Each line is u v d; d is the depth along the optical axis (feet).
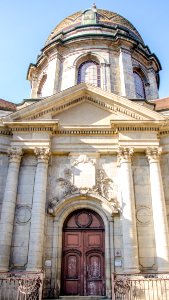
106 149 50.90
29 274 39.65
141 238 44.55
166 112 57.11
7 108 58.95
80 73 72.38
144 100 58.85
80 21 83.92
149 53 82.38
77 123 53.16
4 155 51.06
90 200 48.29
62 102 54.13
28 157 50.67
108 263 43.75
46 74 76.48
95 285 43.83
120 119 50.72
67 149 51.01
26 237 44.50
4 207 45.32
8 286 37.52
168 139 51.70
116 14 87.35
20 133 50.96
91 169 49.83
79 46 74.33
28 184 48.44
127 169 47.98
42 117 52.90
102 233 47.14
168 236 43.86
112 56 73.26
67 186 48.80
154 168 48.06
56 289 42.11
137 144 49.83
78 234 47.32
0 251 42.32
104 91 54.08
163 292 38.52
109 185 49.03
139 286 38.47
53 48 74.49
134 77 75.61
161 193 46.06
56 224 46.39
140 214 46.14
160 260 41.78
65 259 45.70
